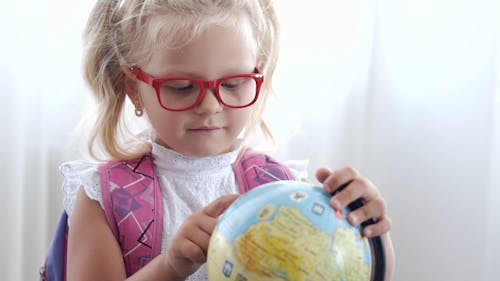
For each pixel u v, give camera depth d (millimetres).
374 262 590
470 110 1325
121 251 872
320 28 1347
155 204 894
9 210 1308
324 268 528
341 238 549
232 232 553
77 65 1325
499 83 1362
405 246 1377
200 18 761
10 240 1314
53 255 924
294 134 1328
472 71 1317
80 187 905
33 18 1301
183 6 772
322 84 1360
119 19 885
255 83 809
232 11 792
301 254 526
